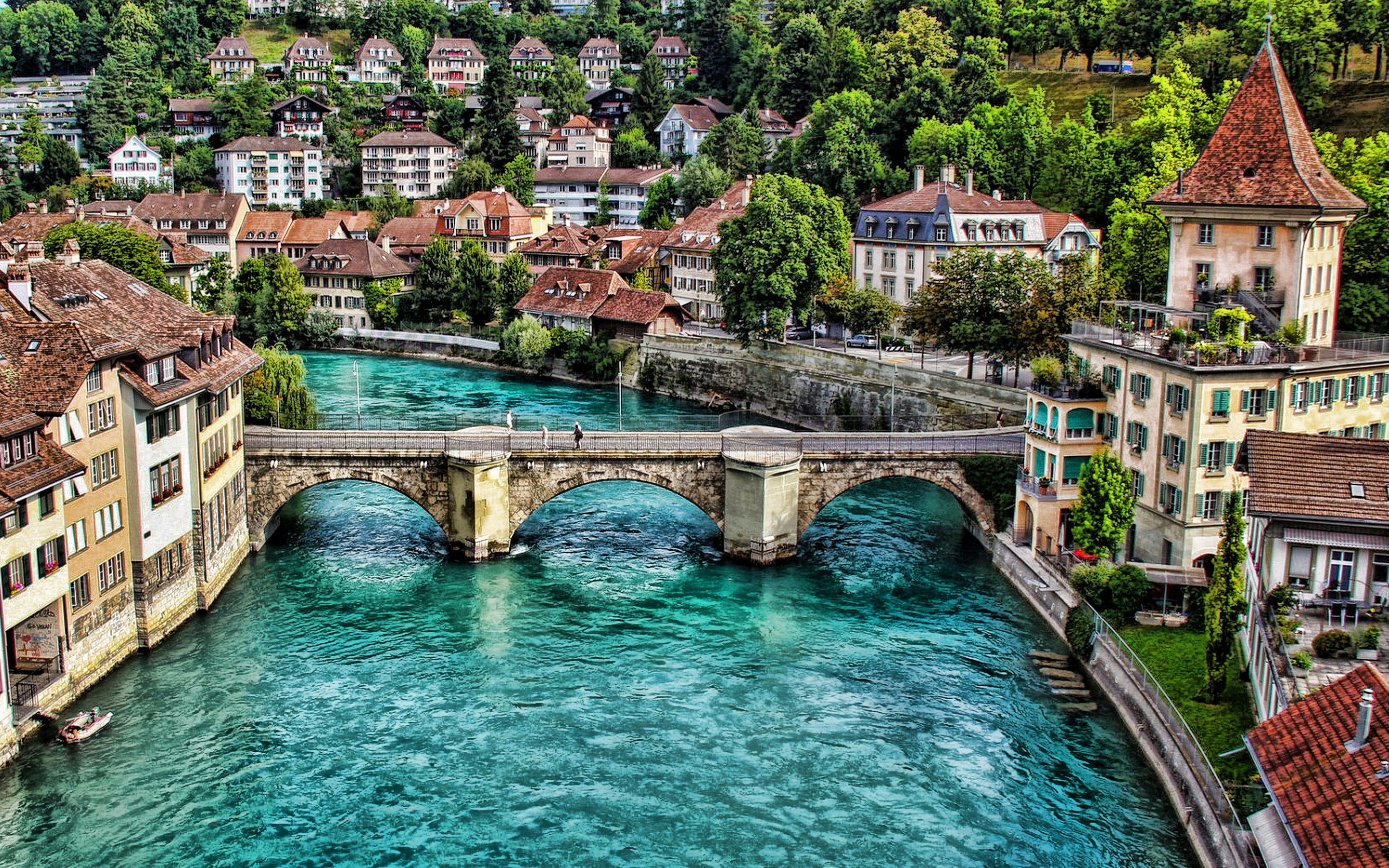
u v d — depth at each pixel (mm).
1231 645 55281
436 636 68188
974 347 103062
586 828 49344
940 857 47500
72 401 57469
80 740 55156
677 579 78000
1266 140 76562
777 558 81750
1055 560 74750
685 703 60250
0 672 52469
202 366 72812
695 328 152375
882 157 175375
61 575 57031
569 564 80812
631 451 81500
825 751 55688
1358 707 38000
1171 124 115812
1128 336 75250
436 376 148875
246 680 62000
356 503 95500
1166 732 53094
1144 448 73062
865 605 73625
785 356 126688
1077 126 155750
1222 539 55188
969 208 133125
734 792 52188
